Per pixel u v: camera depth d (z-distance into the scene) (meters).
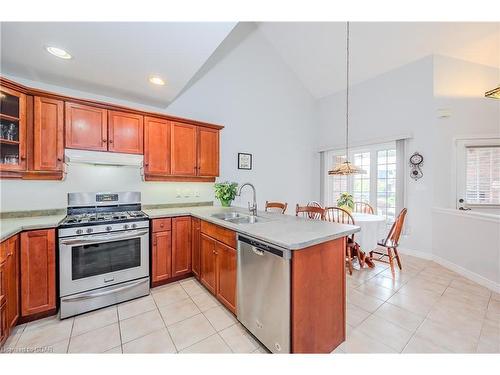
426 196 3.52
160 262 2.54
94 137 2.38
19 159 2.02
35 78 2.32
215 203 3.58
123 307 2.16
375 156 4.27
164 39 1.75
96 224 2.12
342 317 1.70
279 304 1.44
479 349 1.61
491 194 3.36
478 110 3.36
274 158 4.42
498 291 2.44
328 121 5.05
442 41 3.21
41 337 1.72
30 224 1.90
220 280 2.11
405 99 3.78
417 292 2.46
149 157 2.72
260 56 4.15
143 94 2.74
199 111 3.42
